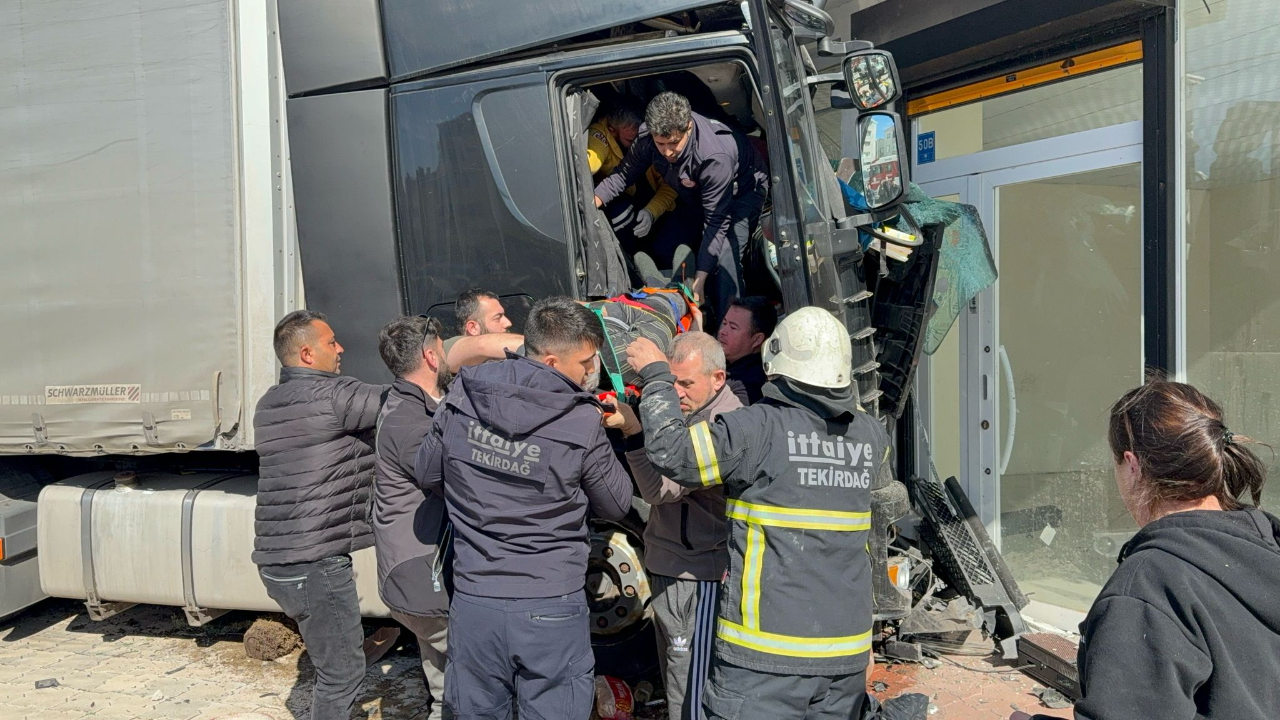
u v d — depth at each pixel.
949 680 3.85
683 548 2.78
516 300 3.14
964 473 5.20
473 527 2.48
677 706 2.84
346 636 3.09
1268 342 3.76
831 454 2.35
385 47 3.23
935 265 3.81
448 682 2.55
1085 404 4.58
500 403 2.42
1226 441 1.54
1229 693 1.37
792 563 2.29
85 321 3.70
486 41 3.11
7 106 3.73
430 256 3.22
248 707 3.70
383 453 2.87
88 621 4.80
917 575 4.20
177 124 3.54
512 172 3.10
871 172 2.90
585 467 2.48
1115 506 4.46
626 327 2.83
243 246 3.51
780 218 2.88
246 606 3.88
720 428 2.35
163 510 3.95
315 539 3.00
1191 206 4.02
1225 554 1.43
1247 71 3.77
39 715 3.64
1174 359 4.05
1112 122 4.36
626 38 3.12
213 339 3.55
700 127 3.16
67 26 3.65
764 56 2.83
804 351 2.37
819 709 2.38
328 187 3.29
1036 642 3.85
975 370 5.10
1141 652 1.40
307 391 3.04
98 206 3.66
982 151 5.02
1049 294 4.72
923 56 4.90
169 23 3.53
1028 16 4.30
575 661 2.49
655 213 3.55
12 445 3.86
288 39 3.32
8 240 3.77
